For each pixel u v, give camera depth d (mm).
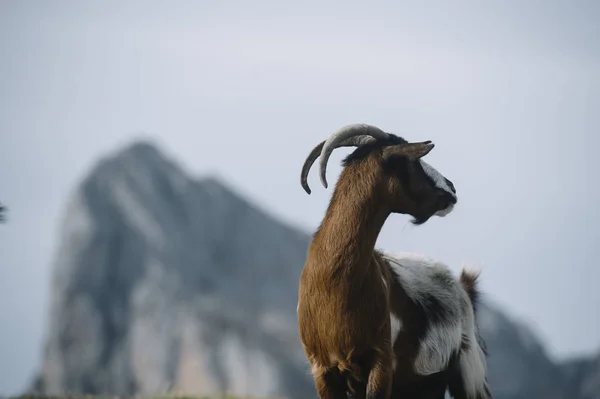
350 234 22844
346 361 22797
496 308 158750
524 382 145750
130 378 163750
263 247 187750
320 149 24234
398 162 23312
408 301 24984
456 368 25859
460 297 26234
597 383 144625
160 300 170250
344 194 23297
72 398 36219
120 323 178625
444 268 26328
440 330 25297
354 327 22578
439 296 25688
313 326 23000
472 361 26047
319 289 22828
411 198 23406
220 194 199750
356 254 22734
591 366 151750
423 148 23062
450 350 25516
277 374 146750
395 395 25094
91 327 179000
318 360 23250
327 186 23094
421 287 25516
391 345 23172
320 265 22906
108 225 190750
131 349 166750
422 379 25141
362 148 23672
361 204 23062
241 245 189000
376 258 24172
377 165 23297
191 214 195000
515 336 151625
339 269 22688
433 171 23781
